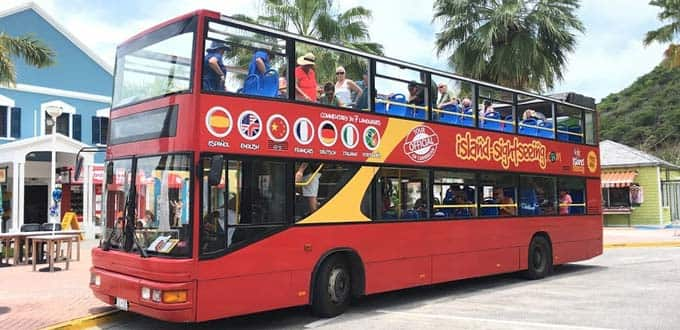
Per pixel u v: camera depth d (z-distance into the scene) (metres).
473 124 11.88
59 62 25.62
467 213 11.44
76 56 26.22
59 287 11.23
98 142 26.62
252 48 8.27
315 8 22.97
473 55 22.81
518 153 12.84
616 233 28.17
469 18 22.91
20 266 14.58
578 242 14.49
